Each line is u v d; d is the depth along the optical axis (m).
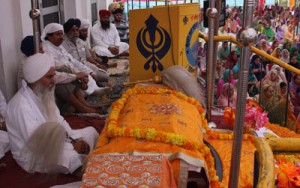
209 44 3.16
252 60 5.43
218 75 5.04
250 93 5.32
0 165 2.68
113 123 2.32
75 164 2.55
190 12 3.47
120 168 1.74
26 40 3.87
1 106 3.36
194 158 1.96
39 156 2.50
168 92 2.86
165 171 1.74
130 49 3.50
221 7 3.52
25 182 2.52
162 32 3.36
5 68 3.93
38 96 2.64
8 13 3.99
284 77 4.67
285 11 9.98
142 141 2.05
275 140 1.86
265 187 1.40
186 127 2.26
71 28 5.24
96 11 9.32
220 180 2.22
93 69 5.30
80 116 3.88
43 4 5.84
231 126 3.31
